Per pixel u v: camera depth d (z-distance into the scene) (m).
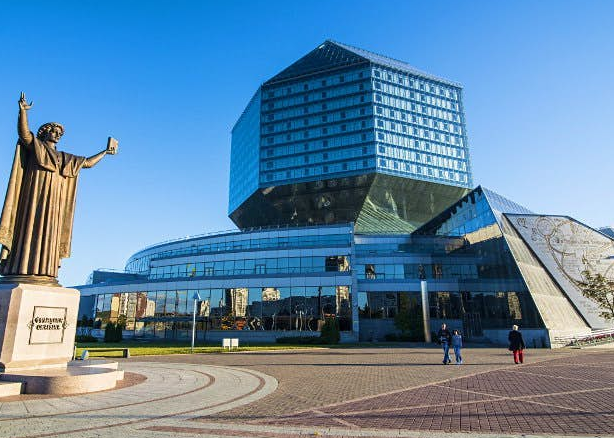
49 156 13.60
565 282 48.09
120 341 49.97
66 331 13.26
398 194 102.38
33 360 12.38
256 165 109.19
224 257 58.31
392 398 12.08
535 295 43.06
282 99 111.94
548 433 8.02
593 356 26.19
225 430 8.16
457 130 112.38
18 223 13.15
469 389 13.71
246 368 20.22
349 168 99.88
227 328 52.94
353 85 107.25
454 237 65.12
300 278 52.41
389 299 57.12
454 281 56.62
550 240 52.53
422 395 12.59
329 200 103.44
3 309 12.16
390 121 104.31
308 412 10.05
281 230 63.06
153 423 8.62
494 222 52.28
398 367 20.86
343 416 9.62
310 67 115.12
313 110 108.31
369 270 61.56
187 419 9.06
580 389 13.28
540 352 30.53
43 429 7.91
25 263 12.89
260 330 51.62
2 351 11.88
